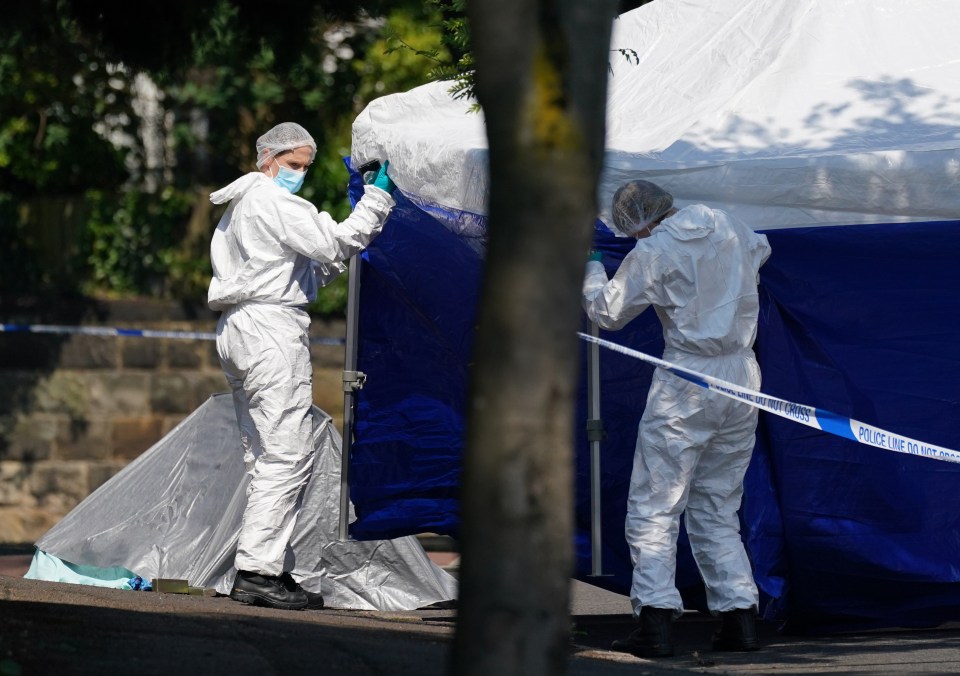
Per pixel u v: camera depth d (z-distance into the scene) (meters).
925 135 24.66
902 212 23.81
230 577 27.78
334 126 53.66
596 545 24.31
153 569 28.02
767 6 28.73
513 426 10.68
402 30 50.59
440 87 29.89
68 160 55.22
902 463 24.75
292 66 20.36
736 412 22.95
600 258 24.17
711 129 25.38
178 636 17.80
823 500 24.62
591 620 28.88
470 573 10.78
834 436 24.56
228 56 48.28
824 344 24.61
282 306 26.38
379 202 26.33
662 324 23.81
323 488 28.83
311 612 25.61
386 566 29.08
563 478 10.78
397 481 28.14
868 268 24.30
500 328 10.71
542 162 10.70
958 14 28.16
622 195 23.52
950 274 24.28
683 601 25.83
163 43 19.17
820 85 26.48
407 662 16.98
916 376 24.64
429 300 27.75
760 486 24.70
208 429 29.42
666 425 22.73
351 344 28.23
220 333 26.72
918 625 25.44
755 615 23.20
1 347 50.72
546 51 10.80
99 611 19.81
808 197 23.88
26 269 53.59
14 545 47.03
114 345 51.66
